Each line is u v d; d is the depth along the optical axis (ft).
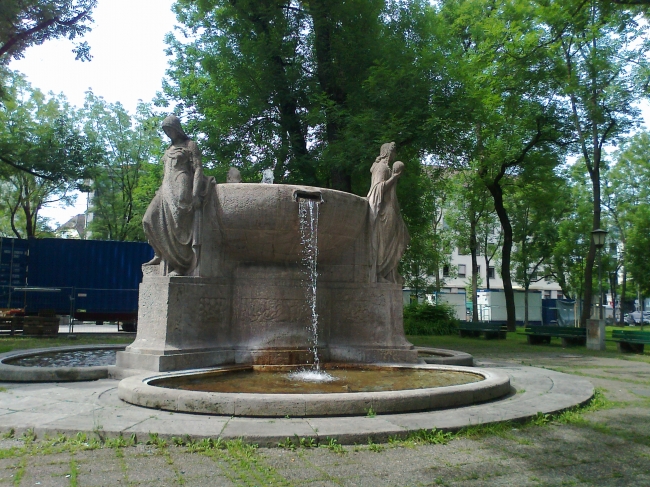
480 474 12.67
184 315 24.67
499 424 16.60
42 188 103.76
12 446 14.02
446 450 14.34
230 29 59.72
